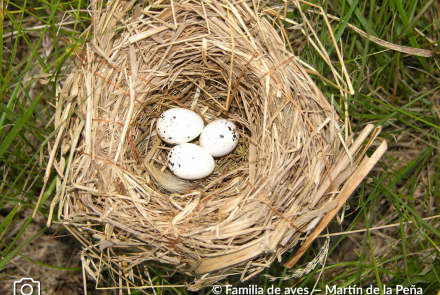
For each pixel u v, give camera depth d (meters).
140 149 0.34
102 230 0.33
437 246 0.33
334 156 0.31
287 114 0.31
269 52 0.31
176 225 0.31
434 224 0.35
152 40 0.31
